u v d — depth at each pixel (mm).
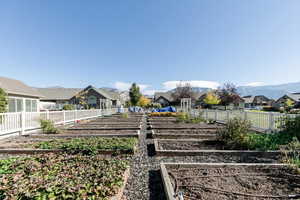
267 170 2932
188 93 36219
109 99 33969
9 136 6406
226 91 32781
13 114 6562
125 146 4242
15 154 4195
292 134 5234
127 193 2385
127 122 11305
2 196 1986
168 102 44625
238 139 4570
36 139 5906
